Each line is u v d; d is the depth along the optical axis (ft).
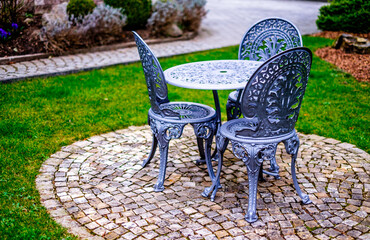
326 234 9.85
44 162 13.71
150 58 11.40
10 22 28.25
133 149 15.12
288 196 11.76
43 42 28.45
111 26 31.40
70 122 17.42
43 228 9.95
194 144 15.78
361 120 17.71
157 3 35.60
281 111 10.26
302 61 9.89
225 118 18.45
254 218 10.45
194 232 9.98
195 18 37.91
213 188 11.79
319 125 17.26
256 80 9.65
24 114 17.94
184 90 22.74
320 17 37.83
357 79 23.75
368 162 13.83
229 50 31.83
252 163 10.46
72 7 31.55
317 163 13.87
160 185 12.17
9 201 11.12
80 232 9.87
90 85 22.67
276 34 16.25
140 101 20.53
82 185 12.32
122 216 10.67
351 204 11.22
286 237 9.75
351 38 29.99
